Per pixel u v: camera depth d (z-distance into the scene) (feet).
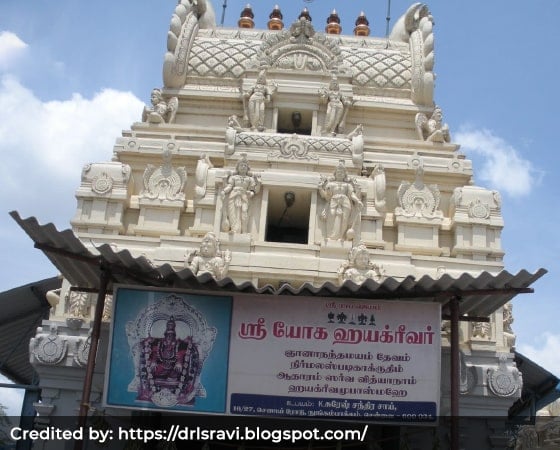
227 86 80.18
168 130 74.84
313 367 42.96
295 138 69.67
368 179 67.62
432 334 43.16
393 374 42.86
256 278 59.72
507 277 40.11
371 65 81.51
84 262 43.34
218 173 67.21
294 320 43.52
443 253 65.72
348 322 43.45
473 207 65.92
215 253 59.98
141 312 43.57
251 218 63.87
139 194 68.08
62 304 59.77
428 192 67.77
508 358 58.44
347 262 60.23
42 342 57.11
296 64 78.13
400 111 78.33
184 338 43.29
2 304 71.87
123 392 42.63
